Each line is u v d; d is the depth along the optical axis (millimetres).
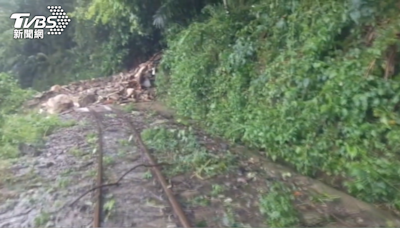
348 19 6762
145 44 19516
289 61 7652
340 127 6207
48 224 4695
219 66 10555
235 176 6262
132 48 19891
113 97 15023
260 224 4688
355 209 5137
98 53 21703
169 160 6895
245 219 4805
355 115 5914
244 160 7172
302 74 7055
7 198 5559
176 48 13469
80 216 4863
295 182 6156
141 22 16359
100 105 14055
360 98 5805
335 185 6051
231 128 8867
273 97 7770
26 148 7914
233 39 10750
